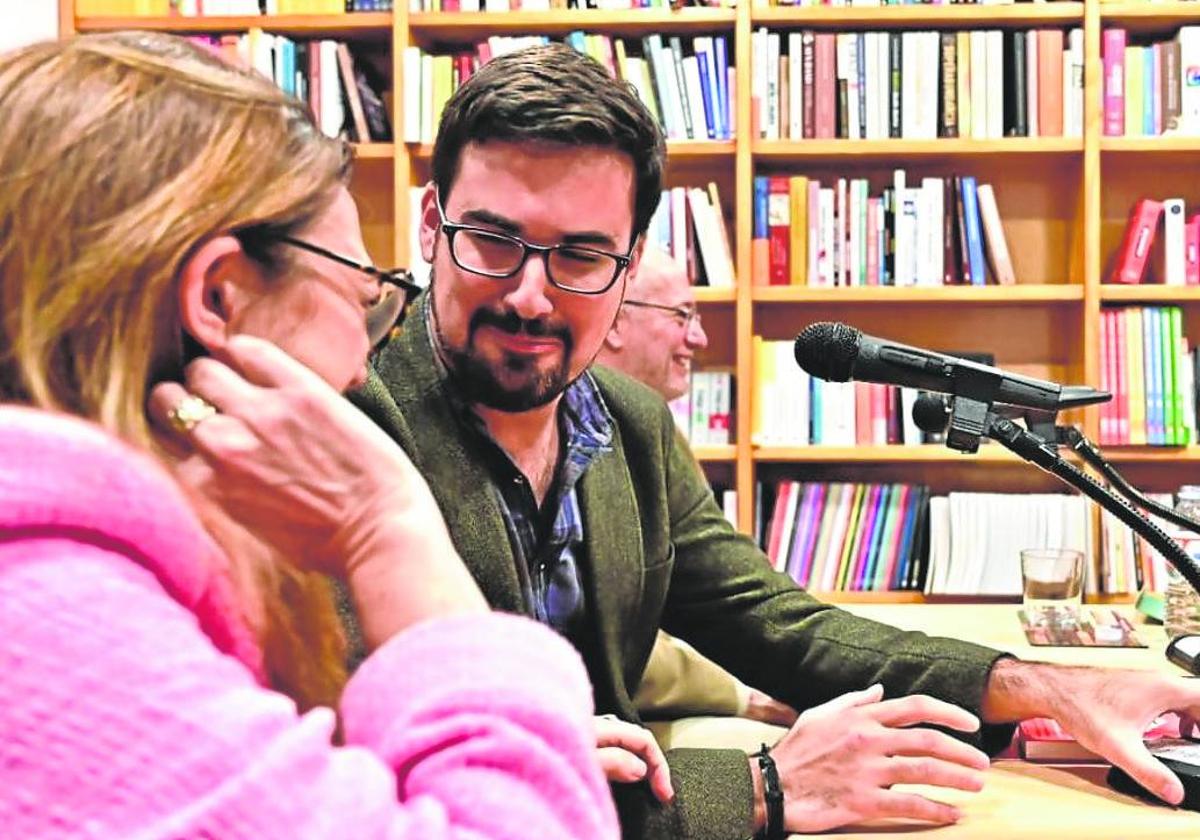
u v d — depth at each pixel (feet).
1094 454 4.09
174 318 2.09
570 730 1.95
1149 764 3.93
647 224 4.46
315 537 2.15
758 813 3.83
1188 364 11.27
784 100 11.35
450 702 1.92
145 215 1.99
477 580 4.20
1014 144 11.18
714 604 5.23
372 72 11.94
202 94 2.11
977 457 11.32
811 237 11.41
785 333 12.39
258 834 1.60
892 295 11.29
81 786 1.56
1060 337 12.20
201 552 1.87
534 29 11.68
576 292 4.17
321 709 1.84
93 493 1.74
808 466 12.28
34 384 1.94
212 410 2.10
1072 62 11.21
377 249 12.15
